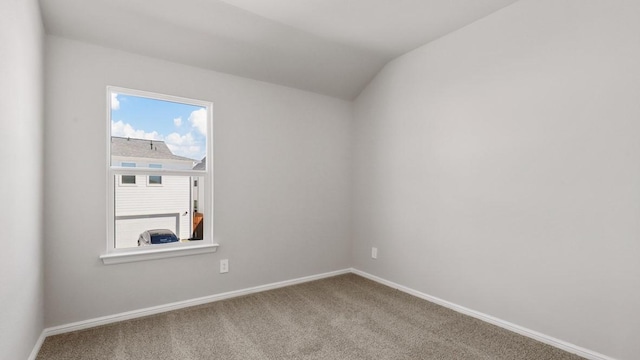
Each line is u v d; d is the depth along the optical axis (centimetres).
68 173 227
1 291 133
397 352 206
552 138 212
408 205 315
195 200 283
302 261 346
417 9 242
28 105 174
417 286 306
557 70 209
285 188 333
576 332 202
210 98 287
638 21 178
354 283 344
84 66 232
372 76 355
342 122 376
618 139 185
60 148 224
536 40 220
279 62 303
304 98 346
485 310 251
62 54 225
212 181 289
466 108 264
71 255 229
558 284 210
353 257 381
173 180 273
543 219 217
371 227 359
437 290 288
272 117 324
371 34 281
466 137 264
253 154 312
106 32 232
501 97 240
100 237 239
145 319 250
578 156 200
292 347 212
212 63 282
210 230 289
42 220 212
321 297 302
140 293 255
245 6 237
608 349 189
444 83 282
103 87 239
